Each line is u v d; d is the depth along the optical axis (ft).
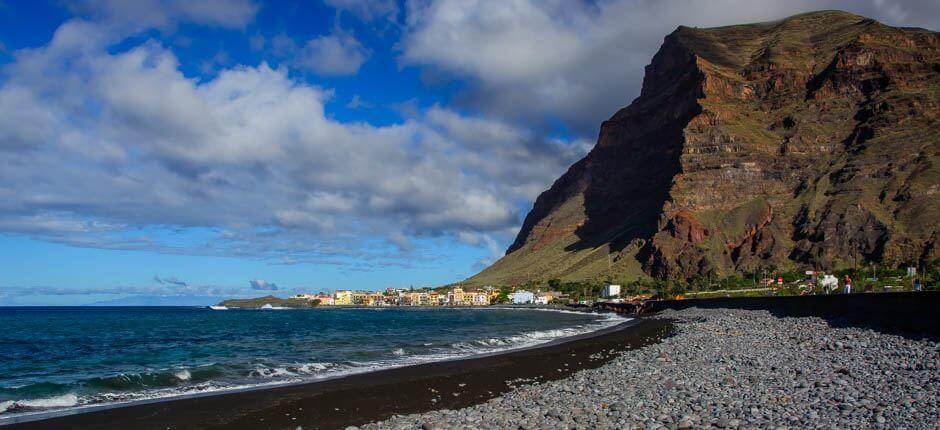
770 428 62.13
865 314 194.59
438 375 117.50
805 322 216.33
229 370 128.57
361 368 131.23
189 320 538.47
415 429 71.51
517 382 110.73
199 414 82.69
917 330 148.36
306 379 114.73
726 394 82.48
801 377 93.09
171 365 143.64
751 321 252.01
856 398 75.10
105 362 154.30
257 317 643.45
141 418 80.33
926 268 628.28
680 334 209.97
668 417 69.82
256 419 80.43
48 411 84.84
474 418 76.18
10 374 130.82
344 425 78.48
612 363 133.28
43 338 268.41
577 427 67.46
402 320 505.66
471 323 407.23
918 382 81.92
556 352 159.63
